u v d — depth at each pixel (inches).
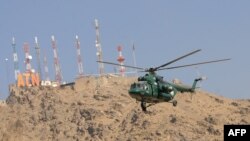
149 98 3088.1
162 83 3137.3
